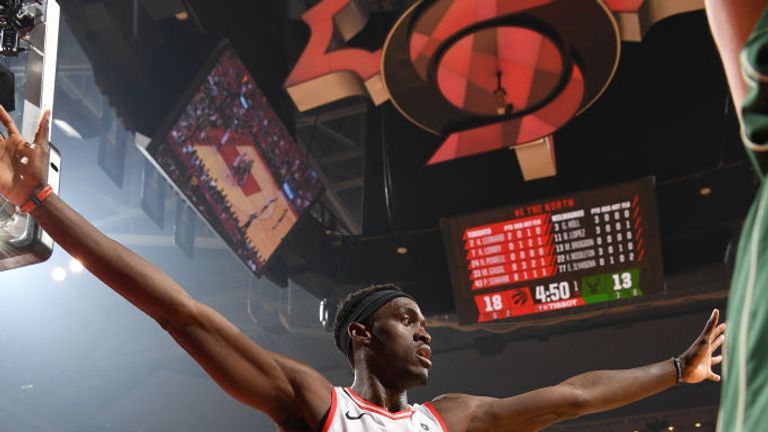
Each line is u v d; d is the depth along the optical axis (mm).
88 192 16781
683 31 13016
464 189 13734
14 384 18266
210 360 2131
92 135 12680
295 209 11094
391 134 14125
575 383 2746
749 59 817
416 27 10117
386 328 2506
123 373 20422
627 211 11266
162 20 9906
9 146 2195
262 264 10812
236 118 10141
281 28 11477
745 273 823
